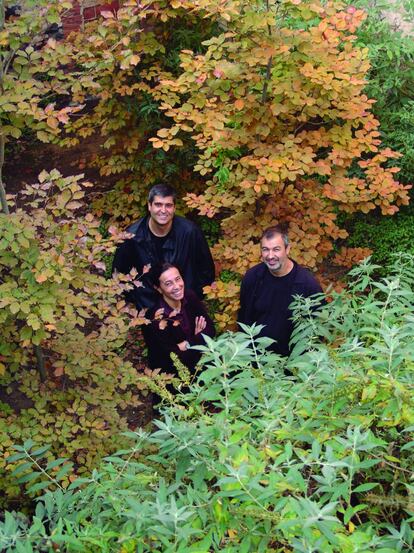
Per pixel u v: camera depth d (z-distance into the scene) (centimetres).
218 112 554
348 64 531
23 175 877
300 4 497
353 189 564
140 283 443
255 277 486
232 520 221
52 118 365
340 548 209
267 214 579
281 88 507
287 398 274
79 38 638
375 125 556
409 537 216
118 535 227
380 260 702
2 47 395
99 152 897
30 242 389
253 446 256
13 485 399
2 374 400
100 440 423
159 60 716
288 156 533
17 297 373
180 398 300
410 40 733
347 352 269
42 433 409
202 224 758
